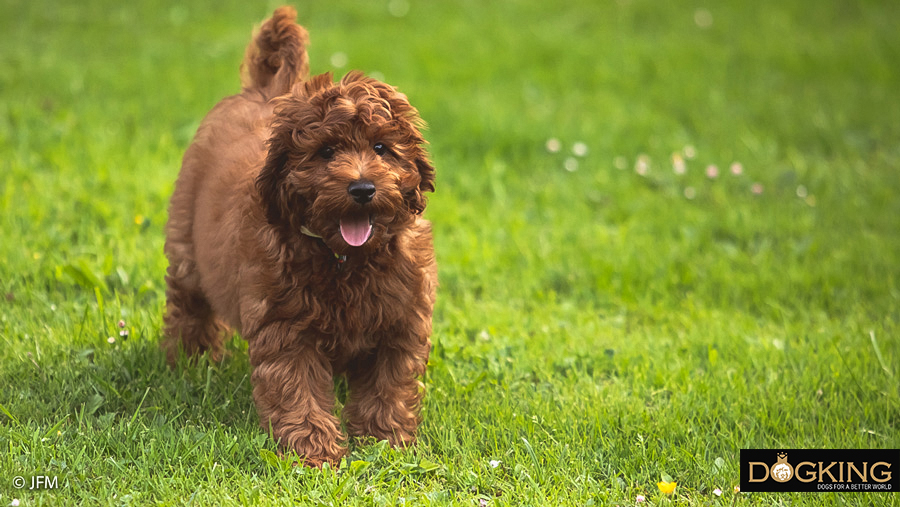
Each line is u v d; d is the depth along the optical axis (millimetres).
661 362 6973
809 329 7828
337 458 5316
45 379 6012
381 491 5062
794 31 17922
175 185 6438
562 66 15234
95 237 8320
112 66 13711
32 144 10500
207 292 5949
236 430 5559
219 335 6676
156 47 14797
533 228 9664
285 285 5168
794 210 10391
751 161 11820
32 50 14172
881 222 10094
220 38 15641
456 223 9602
